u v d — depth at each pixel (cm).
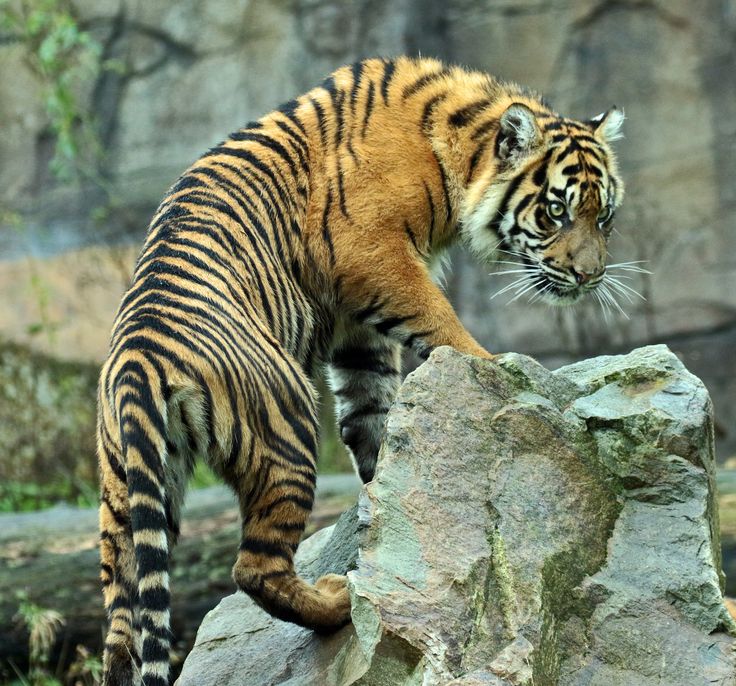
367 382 1184
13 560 1772
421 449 890
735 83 2755
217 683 966
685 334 2789
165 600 837
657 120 2805
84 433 2622
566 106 2850
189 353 885
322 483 2056
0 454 2550
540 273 1129
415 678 807
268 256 1013
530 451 909
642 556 896
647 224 2802
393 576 836
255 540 915
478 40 2892
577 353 2823
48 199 2916
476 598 835
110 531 914
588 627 871
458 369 922
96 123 2902
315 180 1070
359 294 1059
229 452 904
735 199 2755
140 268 960
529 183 1109
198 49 2898
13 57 2895
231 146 1066
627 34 2812
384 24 2833
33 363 2675
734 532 1680
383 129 1089
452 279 2847
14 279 2828
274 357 937
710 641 862
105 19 2906
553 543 880
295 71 2872
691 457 924
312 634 959
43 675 1555
